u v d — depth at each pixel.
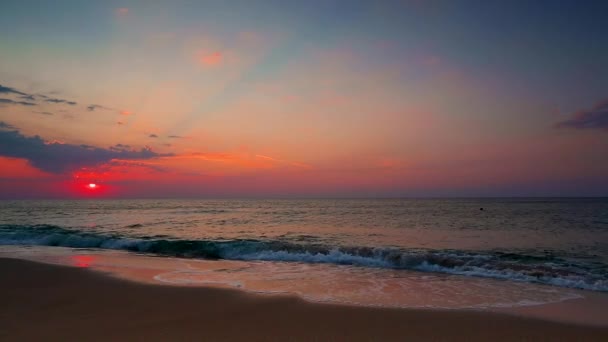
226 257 14.08
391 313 6.51
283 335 5.36
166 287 8.45
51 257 13.41
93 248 16.41
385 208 69.12
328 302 7.28
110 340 5.05
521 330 5.67
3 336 5.20
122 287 8.41
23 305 6.89
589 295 8.04
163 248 15.85
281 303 7.13
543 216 40.50
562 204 82.69
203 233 23.47
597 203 89.69
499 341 5.22
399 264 11.94
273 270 11.11
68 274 9.87
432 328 5.73
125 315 6.29
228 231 24.84
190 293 7.88
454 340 5.24
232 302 7.16
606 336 5.43
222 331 5.50
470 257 12.59
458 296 7.90
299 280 9.55
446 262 11.56
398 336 5.38
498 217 39.28
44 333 5.34
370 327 5.75
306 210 61.84
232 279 9.62
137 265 11.77
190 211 57.94
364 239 20.23
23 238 18.80
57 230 23.53
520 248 16.52
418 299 7.60
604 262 12.77
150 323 5.88
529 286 8.95
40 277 9.47
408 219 37.09
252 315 6.34
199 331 5.49
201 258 13.75
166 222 33.28
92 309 6.66
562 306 7.09
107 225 29.25
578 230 24.58
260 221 35.00
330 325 5.83
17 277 9.45
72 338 5.13
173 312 6.50
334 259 13.03
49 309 6.66
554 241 19.00
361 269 11.39
